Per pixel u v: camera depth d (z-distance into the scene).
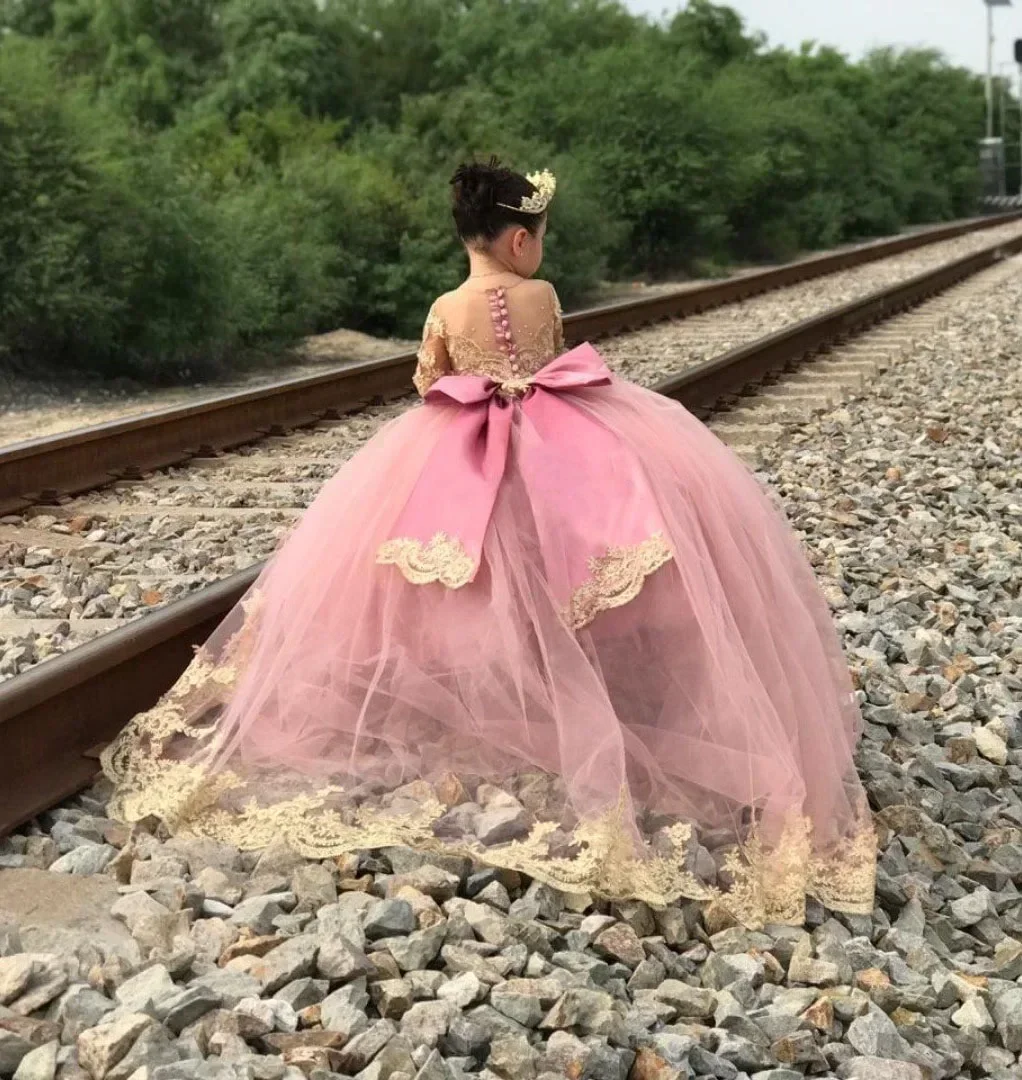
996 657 4.80
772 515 3.77
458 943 2.71
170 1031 2.30
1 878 2.88
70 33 38.88
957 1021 2.73
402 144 24.45
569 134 30.27
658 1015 2.58
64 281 13.81
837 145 44.09
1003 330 13.71
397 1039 2.31
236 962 2.56
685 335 14.35
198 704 3.54
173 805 3.15
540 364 3.72
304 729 3.39
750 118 33.75
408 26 38.47
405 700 3.34
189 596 4.30
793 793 3.12
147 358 14.70
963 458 7.91
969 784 3.86
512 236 3.73
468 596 3.30
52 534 6.29
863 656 4.66
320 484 7.26
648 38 44.62
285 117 25.67
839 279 22.66
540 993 2.51
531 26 40.03
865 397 9.92
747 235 34.62
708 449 3.67
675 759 3.23
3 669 4.27
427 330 3.74
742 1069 2.48
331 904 2.80
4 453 6.70
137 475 7.46
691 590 3.21
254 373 15.59
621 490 3.36
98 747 3.53
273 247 16.45
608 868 2.99
